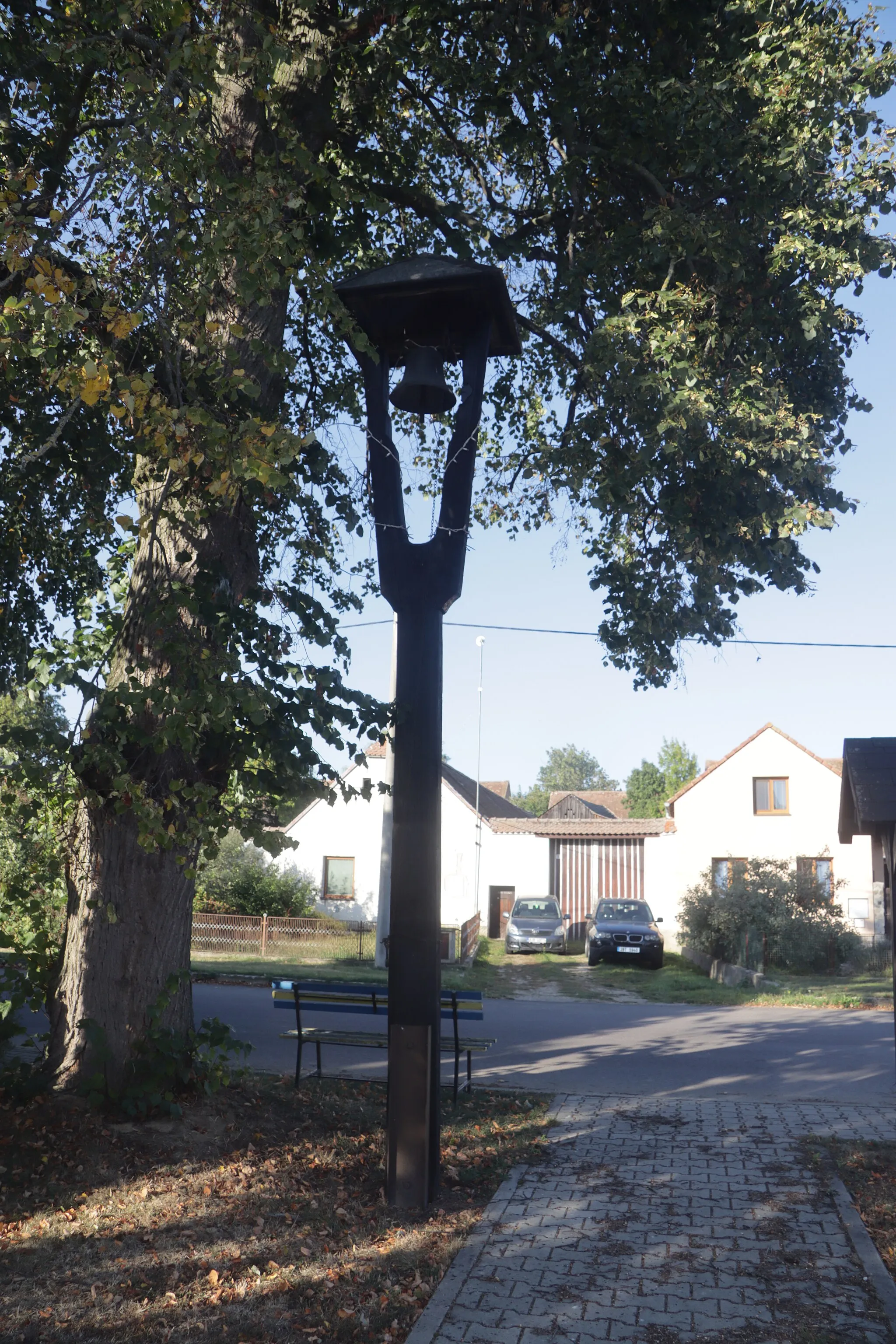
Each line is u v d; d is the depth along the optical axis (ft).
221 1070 24.95
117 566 32.19
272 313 27.63
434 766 21.93
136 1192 20.16
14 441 31.53
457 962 79.20
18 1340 14.32
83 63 21.57
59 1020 24.70
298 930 87.76
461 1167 23.31
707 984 71.77
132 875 24.50
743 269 30.94
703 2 29.07
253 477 19.39
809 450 29.76
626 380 29.81
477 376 23.29
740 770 113.50
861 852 110.01
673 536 34.01
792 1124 28.27
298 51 27.43
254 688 21.01
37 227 20.01
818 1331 15.23
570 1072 36.81
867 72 28.68
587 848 118.73
